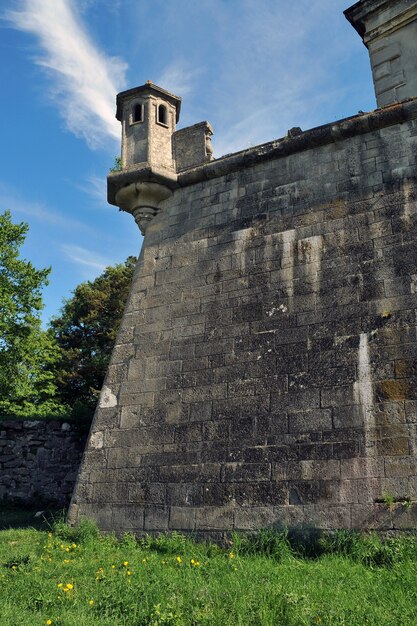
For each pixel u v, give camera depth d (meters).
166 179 11.05
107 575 6.33
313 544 7.24
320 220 9.31
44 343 23.53
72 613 5.23
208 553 7.57
